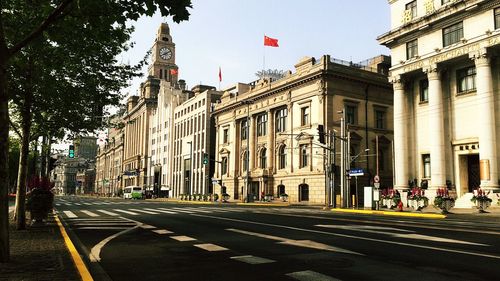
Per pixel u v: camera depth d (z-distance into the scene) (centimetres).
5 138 805
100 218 2192
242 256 921
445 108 3459
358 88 4925
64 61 1410
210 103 7706
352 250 959
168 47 13662
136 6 865
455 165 3350
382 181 4969
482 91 3050
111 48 1540
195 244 1133
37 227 1605
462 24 3250
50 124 1622
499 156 3012
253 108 6022
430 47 3491
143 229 1566
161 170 10194
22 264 786
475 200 2745
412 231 1348
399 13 3806
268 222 1823
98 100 1605
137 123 13200
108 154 18188
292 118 5181
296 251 971
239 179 6266
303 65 5016
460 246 990
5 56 814
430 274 694
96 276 728
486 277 664
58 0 981
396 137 3775
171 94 10556
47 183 1842
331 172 3628
